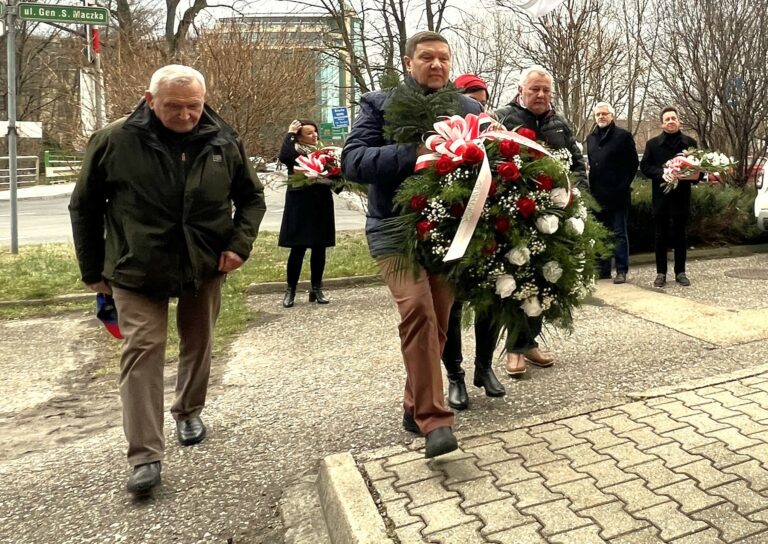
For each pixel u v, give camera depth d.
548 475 2.90
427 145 3.00
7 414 4.36
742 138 11.08
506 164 2.95
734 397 3.70
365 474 3.01
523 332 3.43
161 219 3.25
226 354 5.43
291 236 6.80
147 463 3.18
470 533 2.48
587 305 6.35
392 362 5.00
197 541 2.83
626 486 2.77
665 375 4.36
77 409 4.43
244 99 9.53
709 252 9.21
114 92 9.47
